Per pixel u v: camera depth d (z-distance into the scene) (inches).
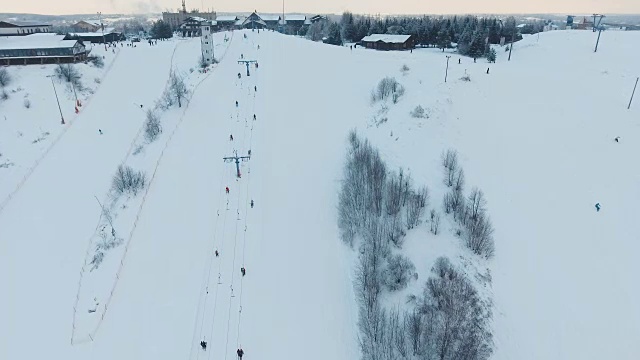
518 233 1985.7
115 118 3491.6
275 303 1747.0
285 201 2299.5
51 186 2647.6
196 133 2901.1
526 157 2452.0
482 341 1526.8
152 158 2652.6
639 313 1702.8
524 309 1689.2
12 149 3051.2
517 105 2928.2
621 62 4018.2
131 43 5516.7
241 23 7844.5
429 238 1948.8
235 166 2556.6
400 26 5639.8
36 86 3752.5
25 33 5994.1
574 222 2070.6
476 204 2033.7
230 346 1581.0
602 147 2551.7
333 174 2541.8
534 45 4825.3
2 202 2522.1
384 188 2164.1
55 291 1888.5
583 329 1641.2
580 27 7249.0
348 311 1710.1
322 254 1972.2
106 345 1604.3
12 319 1763.0
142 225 2122.3
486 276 1777.8
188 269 1886.1
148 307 1729.8
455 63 3698.3
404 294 1697.8
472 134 2618.1
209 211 2212.1
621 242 1977.1
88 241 2169.0
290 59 4217.5
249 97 3390.7
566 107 2928.2
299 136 2908.5
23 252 2133.4
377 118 3068.4
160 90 3993.6
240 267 1898.4
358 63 4077.3
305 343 1598.2
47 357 1589.6
